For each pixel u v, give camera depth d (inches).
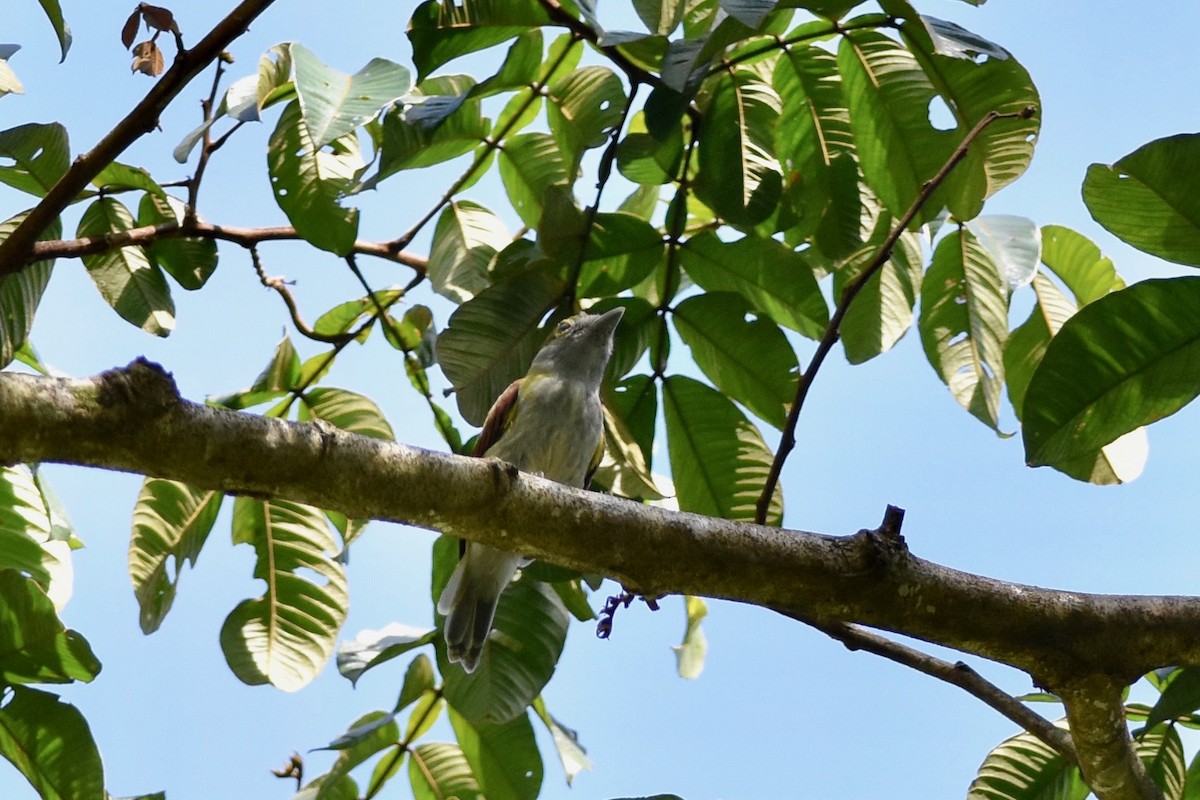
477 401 320.5
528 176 365.1
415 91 365.7
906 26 299.0
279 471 211.9
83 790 275.3
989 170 312.7
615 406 337.7
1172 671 311.6
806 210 338.0
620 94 344.2
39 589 272.1
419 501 225.9
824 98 324.5
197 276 349.4
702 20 332.2
